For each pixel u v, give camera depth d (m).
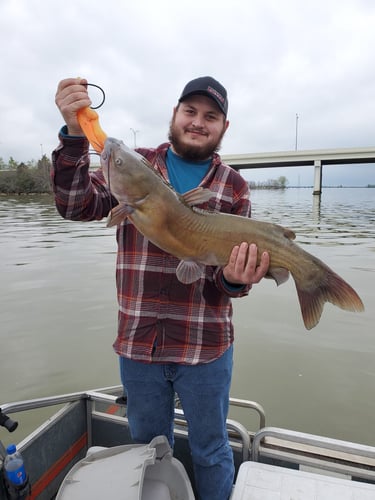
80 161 1.94
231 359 2.39
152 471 2.19
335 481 2.15
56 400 2.71
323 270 2.10
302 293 2.11
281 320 8.30
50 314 8.68
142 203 1.93
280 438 2.50
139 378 2.25
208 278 2.23
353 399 5.61
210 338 2.22
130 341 2.22
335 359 6.67
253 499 2.03
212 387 2.23
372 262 13.59
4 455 2.24
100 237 20.33
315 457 2.53
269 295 10.06
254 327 7.94
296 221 28.47
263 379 6.10
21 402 2.55
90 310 8.91
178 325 2.19
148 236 2.00
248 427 5.06
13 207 41.00
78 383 6.06
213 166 2.34
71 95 1.80
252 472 2.21
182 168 2.35
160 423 2.34
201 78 2.20
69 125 1.85
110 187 1.91
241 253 1.97
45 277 11.73
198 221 2.02
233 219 2.06
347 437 4.87
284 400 5.59
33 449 2.49
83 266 13.17
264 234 2.04
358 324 8.11
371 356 6.76
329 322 8.23
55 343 7.30
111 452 2.21
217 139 2.28
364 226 25.08
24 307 9.12
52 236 20.77
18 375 6.26
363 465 2.46
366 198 72.94
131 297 2.24
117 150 1.88
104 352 6.98
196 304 2.21
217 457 2.30
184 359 2.19
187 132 2.23
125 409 3.17
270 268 2.07
